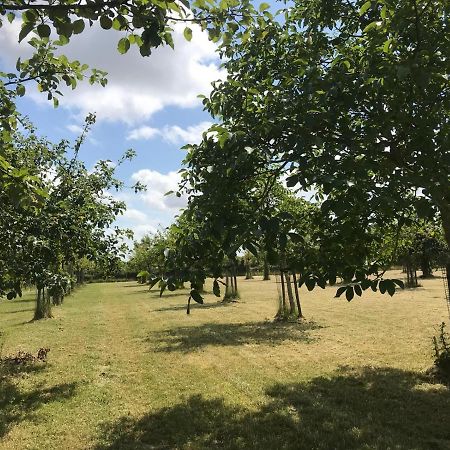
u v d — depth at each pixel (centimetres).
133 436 541
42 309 1770
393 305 1814
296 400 648
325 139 402
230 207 394
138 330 1407
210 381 762
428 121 388
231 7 324
